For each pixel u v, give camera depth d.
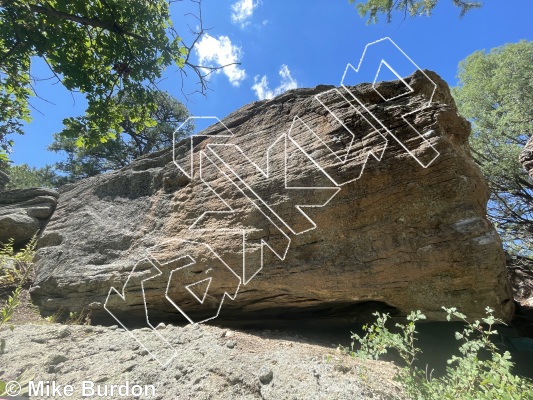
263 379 2.43
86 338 3.26
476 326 2.26
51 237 6.11
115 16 5.28
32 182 17.70
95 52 5.64
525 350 4.00
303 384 2.36
